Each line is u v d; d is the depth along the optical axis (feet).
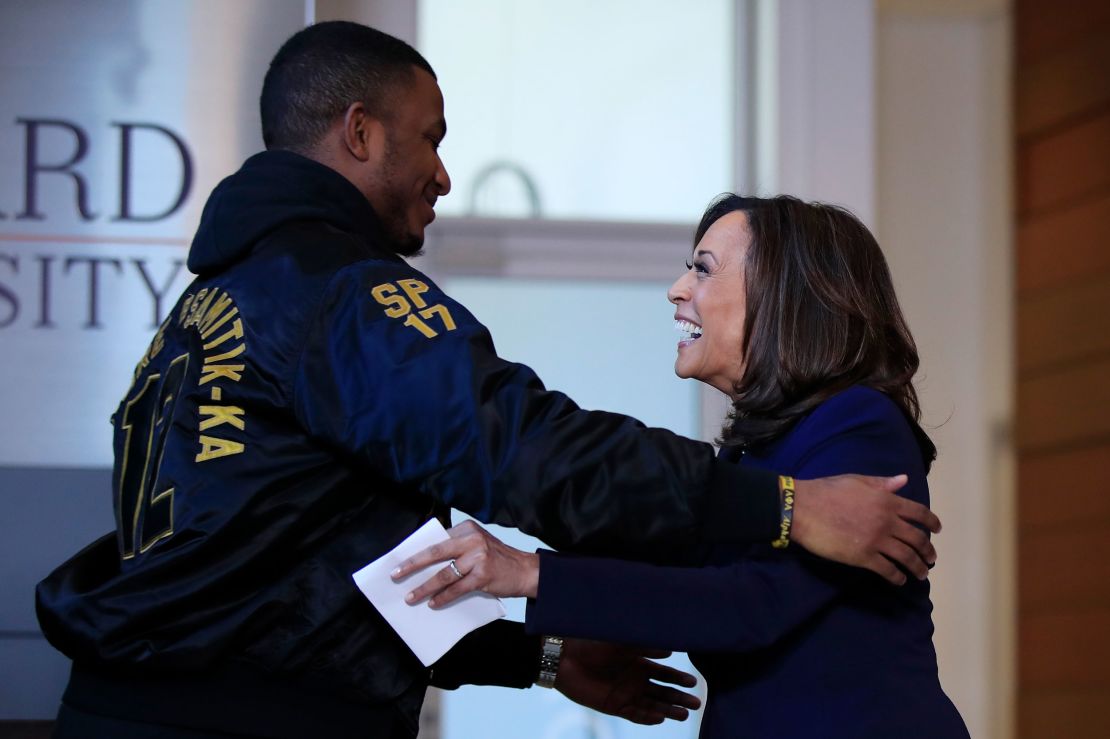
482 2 14.78
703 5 15.02
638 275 14.80
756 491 6.97
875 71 14.66
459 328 7.07
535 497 6.73
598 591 7.04
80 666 7.09
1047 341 15.65
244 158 12.11
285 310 7.23
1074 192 15.70
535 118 14.84
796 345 7.79
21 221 11.83
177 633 6.89
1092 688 15.58
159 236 11.98
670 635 7.05
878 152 15.23
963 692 15.23
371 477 7.38
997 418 15.30
